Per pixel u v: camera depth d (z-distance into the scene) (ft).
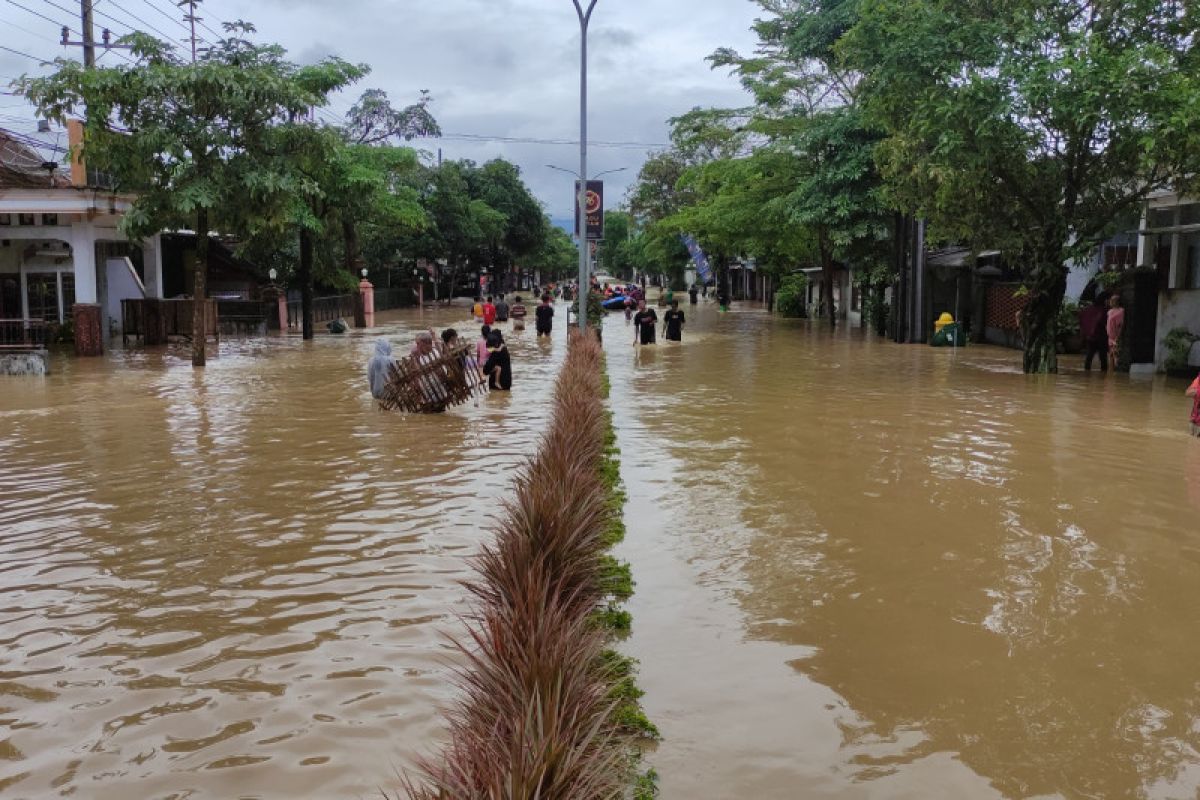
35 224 73.20
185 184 60.18
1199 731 13.37
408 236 171.73
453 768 10.00
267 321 109.19
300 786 12.05
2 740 13.25
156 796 11.86
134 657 16.05
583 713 11.69
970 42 50.78
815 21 91.20
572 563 17.46
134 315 84.58
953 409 44.14
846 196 88.63
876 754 12.75
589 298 99.45
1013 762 12.53
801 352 78.38
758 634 16.88
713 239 134.10
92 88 56.85
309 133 63.72
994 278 86.63
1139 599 18.53
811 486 28.25
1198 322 57.98
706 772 12.28
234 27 64.18
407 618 17.70
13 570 20.65
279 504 26.32
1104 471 30.14
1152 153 45.70
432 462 32.14
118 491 27.94
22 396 49.16
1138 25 50.60
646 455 33.22
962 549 21.81
